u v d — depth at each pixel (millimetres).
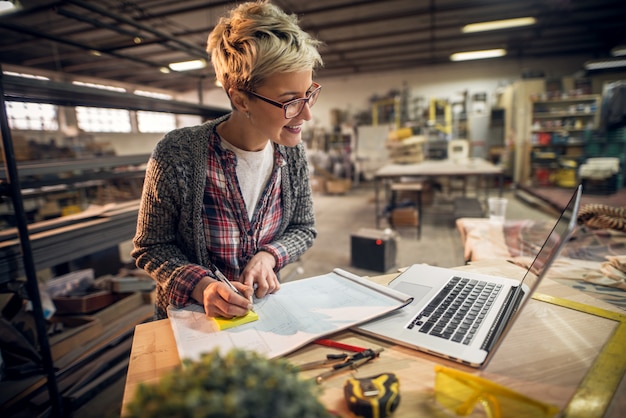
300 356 569
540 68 8336
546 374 511
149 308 2277
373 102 9484
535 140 6898
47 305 1970
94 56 7328
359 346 595
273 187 883
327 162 9133
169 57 8023
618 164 5363
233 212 826
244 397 278
